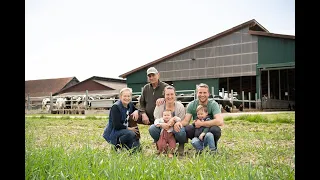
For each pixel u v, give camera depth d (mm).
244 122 7422
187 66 18750
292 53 15977
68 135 5238
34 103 19953
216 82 17953
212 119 3465
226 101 14766
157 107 3639
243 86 20672
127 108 3584
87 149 2896
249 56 16969
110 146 3652
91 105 16125
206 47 18172
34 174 2170
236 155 3350
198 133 3416
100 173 2258
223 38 17656
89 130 6305
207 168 2510
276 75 20031
